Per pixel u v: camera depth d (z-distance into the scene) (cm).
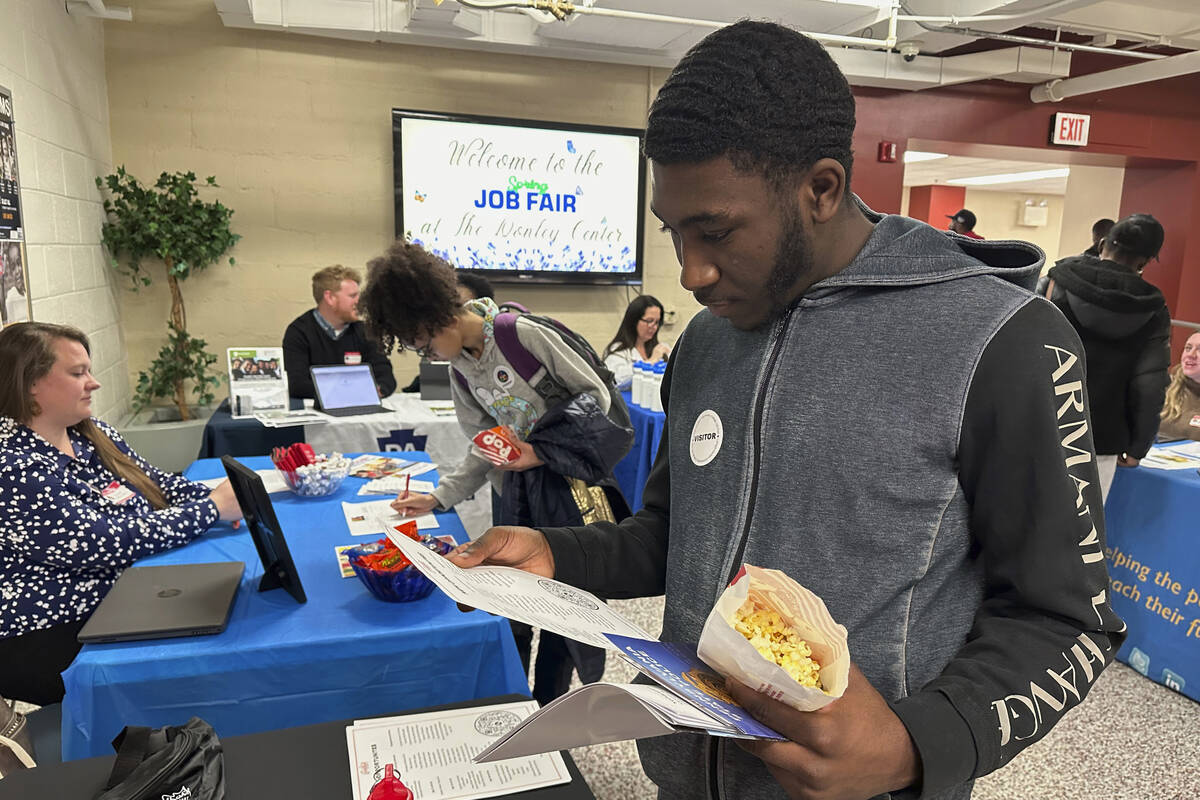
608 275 507
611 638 59
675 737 81
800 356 69
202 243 410
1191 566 247
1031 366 59
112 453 191
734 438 73
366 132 461
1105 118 594
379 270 180
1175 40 504
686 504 79
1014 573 60
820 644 50
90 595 160
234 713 124
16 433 169
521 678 133
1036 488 58
